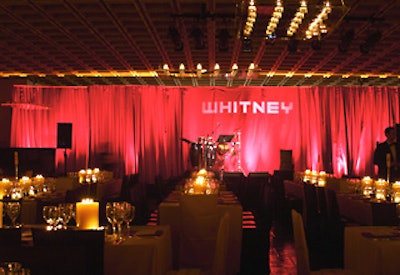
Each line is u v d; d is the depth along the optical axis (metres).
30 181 6.82
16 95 13.42
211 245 4.26
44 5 7.69
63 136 12.30
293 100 13.30
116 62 11.81
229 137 11.76
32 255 2.12
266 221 6.25
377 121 13.26
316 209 7.05
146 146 13.28
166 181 8.97
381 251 3.37
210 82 14.90
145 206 5.99
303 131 13.23
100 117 13.38
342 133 13.20
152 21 8.30
